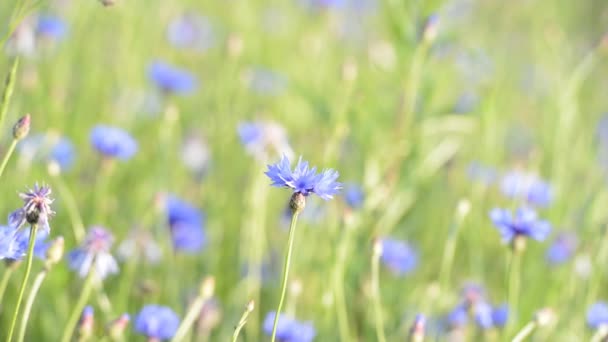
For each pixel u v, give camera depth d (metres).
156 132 1.56
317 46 1.92
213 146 1.58
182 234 1.29
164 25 1.98
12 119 1.35
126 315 1.07
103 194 1.29
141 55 1.83
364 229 1.30
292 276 1.28
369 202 1.29
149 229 1.31
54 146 1.32
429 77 1.39
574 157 1.63
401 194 1.34
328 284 1.24
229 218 1.41
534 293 1.31
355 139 1.39
